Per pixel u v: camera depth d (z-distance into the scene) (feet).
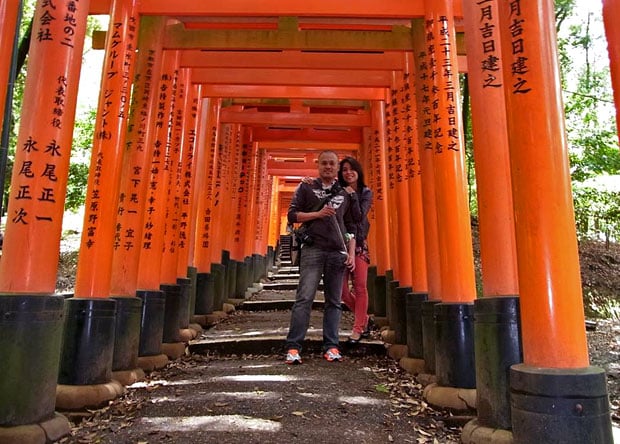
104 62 14.24
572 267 7.56
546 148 7.77
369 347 17.43
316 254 15.80
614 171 28.96
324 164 16.22
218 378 13.70
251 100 29.25
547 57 8.01
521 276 7.85
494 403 9.07
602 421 7.11
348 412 10.96
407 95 18.51
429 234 14.23
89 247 12.60
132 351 13.89
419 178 16.67
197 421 10.21
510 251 9.72
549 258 7.54
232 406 11.10
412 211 16.38
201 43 18.49
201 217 24.38
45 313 9.33
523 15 8.11
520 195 7.91
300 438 9.38
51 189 9.74
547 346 7.45
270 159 47.24
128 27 14.43
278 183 60.34
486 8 10.69
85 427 10.12
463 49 19.74
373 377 14.14
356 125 29.22
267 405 11.15
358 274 17.66
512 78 8.14
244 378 13.58
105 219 12.83
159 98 18.40
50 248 9.67
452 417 10.73
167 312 17.58
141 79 16.35
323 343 16.43
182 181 21.07
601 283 26.04
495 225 9.87
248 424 10.00
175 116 20.10
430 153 14.58
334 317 16.25
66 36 10.22
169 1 15.49
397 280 18.92
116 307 12.75
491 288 9.75
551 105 7.90
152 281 16.46
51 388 9.50
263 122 29.01
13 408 8.86
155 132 17.06
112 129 13.46
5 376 8.89
